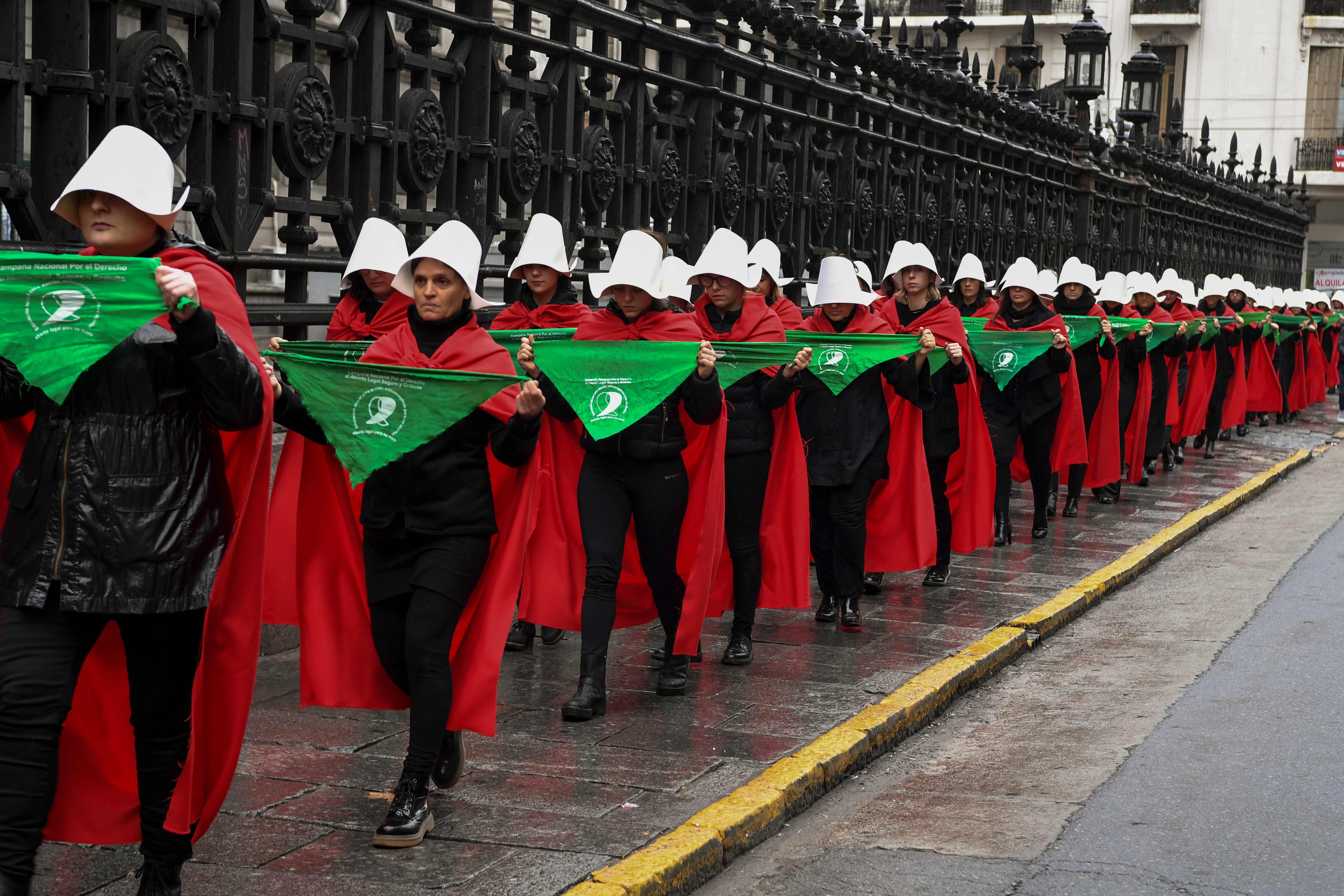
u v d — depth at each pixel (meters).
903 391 7.54
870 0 12.75
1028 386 10.45
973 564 9.61
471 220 7.69
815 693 6.22
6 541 3.54
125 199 3.47
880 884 4.38
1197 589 9.24
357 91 6.94
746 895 4.31
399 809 4.34
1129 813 5.02
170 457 3.55
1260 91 48.12
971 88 14.72
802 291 11.38
